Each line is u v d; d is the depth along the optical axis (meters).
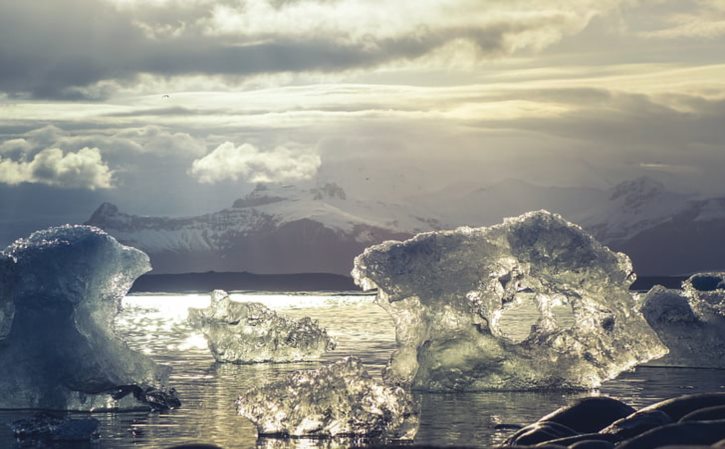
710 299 31.88
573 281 26.36
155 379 23.69
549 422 16.73
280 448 17.89
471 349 25.52
